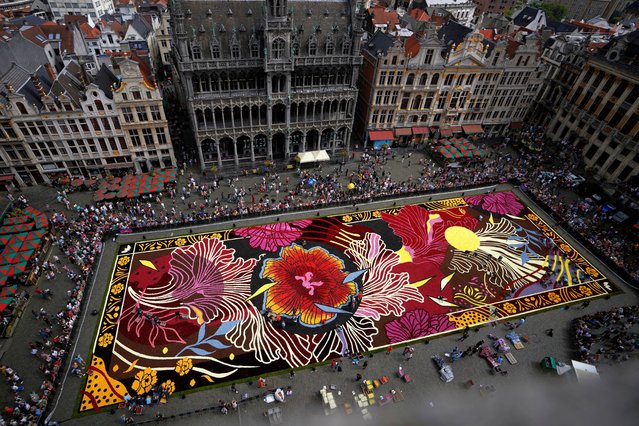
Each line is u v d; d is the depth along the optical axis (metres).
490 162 84.31
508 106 91.44
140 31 111.31
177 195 69.12
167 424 40.28
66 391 41.94
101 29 109.62
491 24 126.69
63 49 93.50
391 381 45.03
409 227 67.12
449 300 55.25
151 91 65.44
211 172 75.25
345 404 41.94
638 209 68.88
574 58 86.00
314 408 42.19
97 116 65.31
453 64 80.25
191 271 56.12
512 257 62.91
